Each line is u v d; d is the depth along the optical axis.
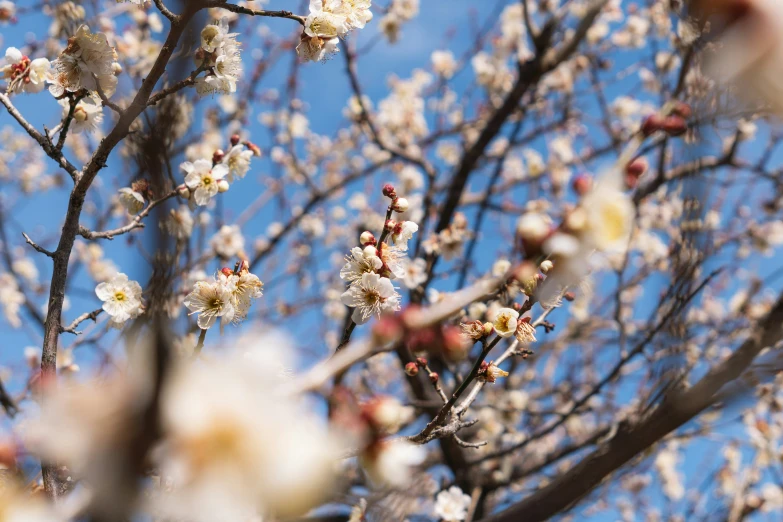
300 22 0.81
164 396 0.31
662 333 0.75
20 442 0.51
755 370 0.72
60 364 0.90
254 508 0.31
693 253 0.75
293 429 0.32
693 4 0.36
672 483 1.52
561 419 1.07
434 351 0.78
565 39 1.49
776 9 0.33
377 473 0.60
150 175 0.68
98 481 0.30
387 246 0.81
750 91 0.34
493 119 1.35
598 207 0.64
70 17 0.99
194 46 0.79
